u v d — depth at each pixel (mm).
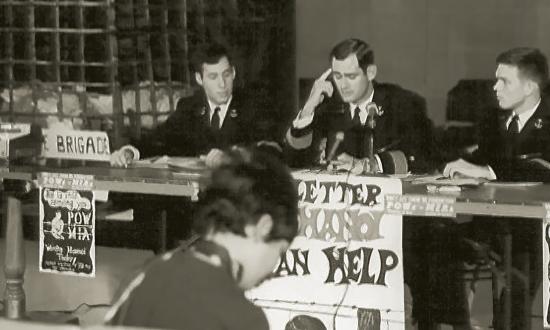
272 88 7496
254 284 3184
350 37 7293
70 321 6805
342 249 6074
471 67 7051
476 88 7027
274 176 3158
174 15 7660
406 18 7180
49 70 7855
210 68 7562
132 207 7613
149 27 7695
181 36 7664
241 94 7574
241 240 3100
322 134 7348
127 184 6648
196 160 7289
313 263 6141
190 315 2930
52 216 7023
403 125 7168
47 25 7844
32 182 7230
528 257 6590
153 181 6551
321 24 7383
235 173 3146
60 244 7035
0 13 7949
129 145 7602
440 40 7121
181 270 3023
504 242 6477
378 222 5988
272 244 3117
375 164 7004
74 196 6938
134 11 7711
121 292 3158
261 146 7512
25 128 7512
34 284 7445
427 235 6832
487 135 6969
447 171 6961
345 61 7273
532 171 6824
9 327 2693
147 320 2955
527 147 6848
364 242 6031
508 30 6934
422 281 6867
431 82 7141
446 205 5754
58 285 7441
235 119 7578
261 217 3090
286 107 7473
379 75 7270
